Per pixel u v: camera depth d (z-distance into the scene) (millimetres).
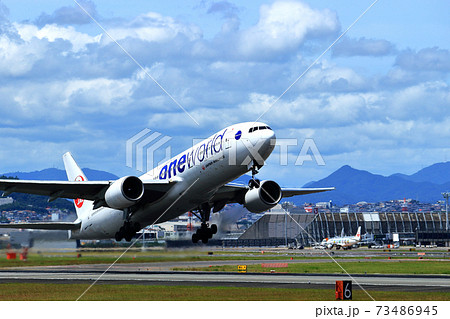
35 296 27500
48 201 45156
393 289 29344
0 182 41500
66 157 55750
